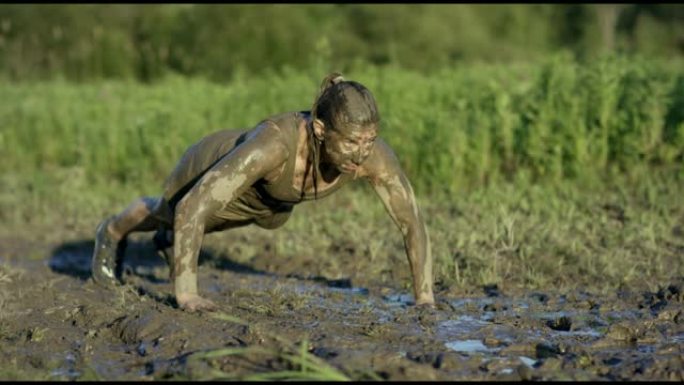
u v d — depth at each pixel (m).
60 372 8.80
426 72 46.22
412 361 8.37
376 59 48.91
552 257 13.98
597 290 12.25
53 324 10.53
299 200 10.45
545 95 19.88
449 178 19.22
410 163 19.84
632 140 18.59
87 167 24.28
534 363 8.70
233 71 43.81
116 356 9.11
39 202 21.45
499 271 13.32
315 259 15.09
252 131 10.32
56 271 15.07
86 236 18.30
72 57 47.00
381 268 14.09
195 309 10.05
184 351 8.86
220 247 16.36
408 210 10.53
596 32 53.38
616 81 19.47
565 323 10.37
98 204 20.66
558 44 55.69
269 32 45.72
